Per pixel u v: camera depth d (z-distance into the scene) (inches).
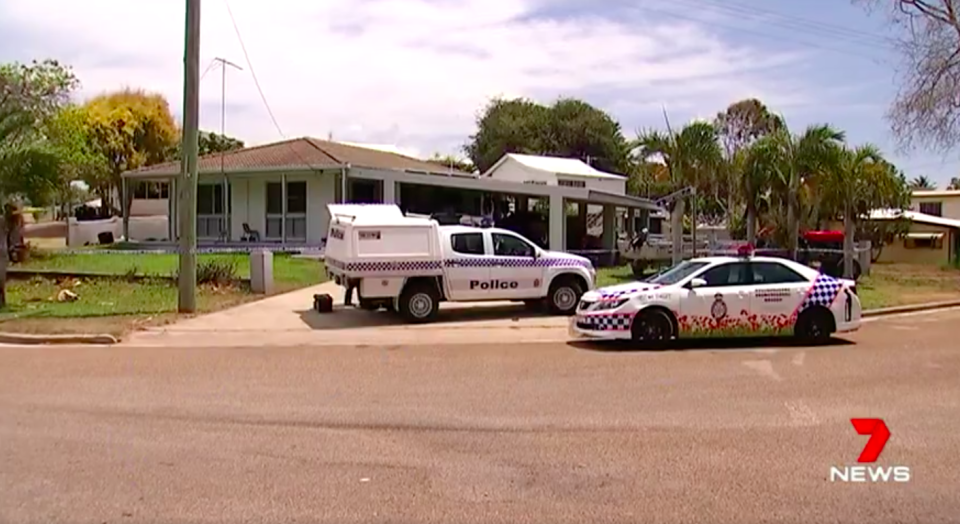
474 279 710.5
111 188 2025.1
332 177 1277.1
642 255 1162.0
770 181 1150.3
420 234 697.0
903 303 887.1
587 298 573.0
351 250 682.8
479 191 1403.8
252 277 848.3
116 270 948.0
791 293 569.0
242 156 1348.4
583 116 2758.4
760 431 320.2
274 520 222.4
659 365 478.9
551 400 379.2
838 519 223.3
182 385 418.3
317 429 323.6
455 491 247.1
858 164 1101.1
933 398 384.5
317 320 697.0
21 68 1202.0
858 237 1598.2
